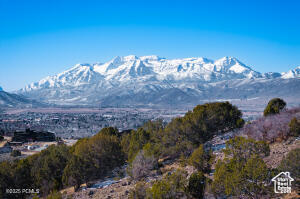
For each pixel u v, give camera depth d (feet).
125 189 90.63
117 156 140.05
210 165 86.79
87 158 127.24
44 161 132.87
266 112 145.07
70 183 114.83
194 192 63.93
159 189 62.39
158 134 151.64
